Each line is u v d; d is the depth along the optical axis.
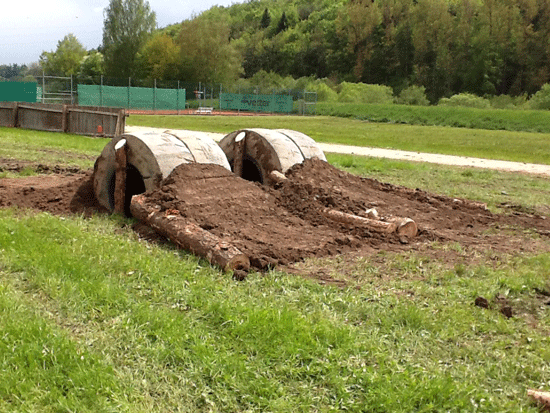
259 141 9.77
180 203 7.11
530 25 93.50
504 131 43.69
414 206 9.51
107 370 3.79
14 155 14.27
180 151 8.13
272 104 67.25
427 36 102.94
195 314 4.75
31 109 23.02
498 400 3.81
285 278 5.75
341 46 116.94
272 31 142.38
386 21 111.62
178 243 6.43
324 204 8.46
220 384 3.79
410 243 7.58
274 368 4.03
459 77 98.44
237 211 7.50
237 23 152.25
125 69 86.31
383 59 109.38
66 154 15.31
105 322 4.50
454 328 4.85
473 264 6.79
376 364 4.16
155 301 4.99
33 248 5.96
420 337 4.64
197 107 63.69
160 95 57.22
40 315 4.52
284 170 9.49
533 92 91.88
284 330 4.41
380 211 8.70
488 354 4.45
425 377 3.91
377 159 18.61
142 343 4.21
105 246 6.29
